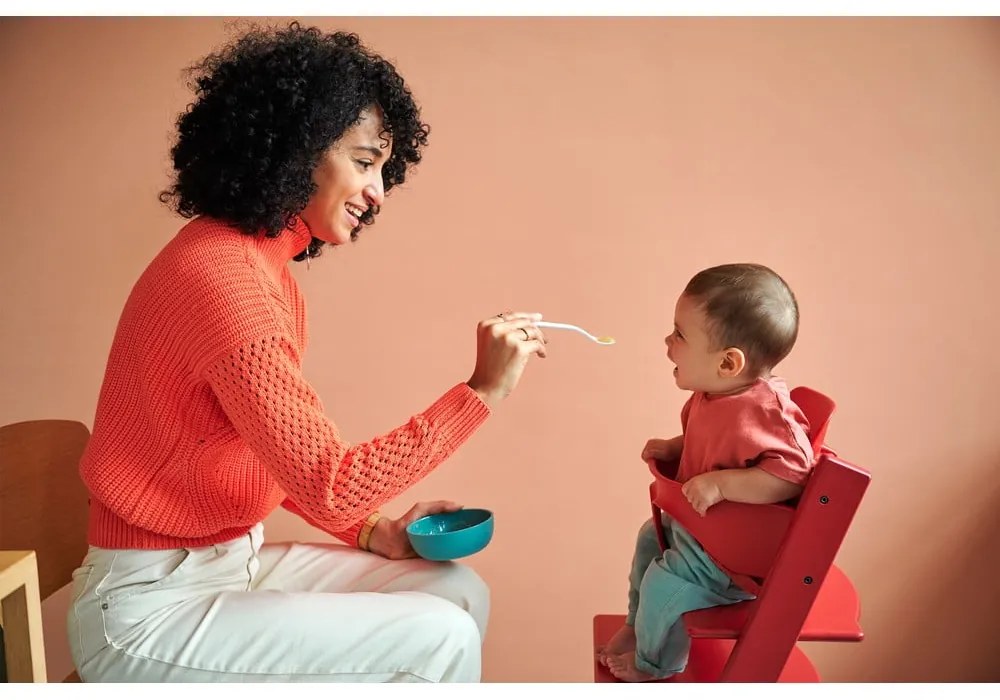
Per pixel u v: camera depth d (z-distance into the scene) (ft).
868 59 5.87
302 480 3.81
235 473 4.21
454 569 4.86
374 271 6.09
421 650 4.06
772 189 5.93
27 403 6.19
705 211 5.95
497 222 6.01
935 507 6.11
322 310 6.13
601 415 6.10
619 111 5.93
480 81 5.95
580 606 6.27
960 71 5.86
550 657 6.32
